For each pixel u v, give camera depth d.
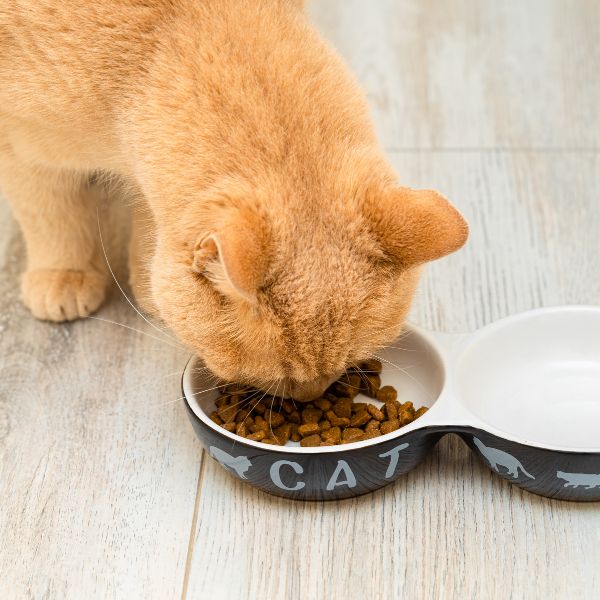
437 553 0.64
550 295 0.81
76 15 0.68
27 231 0.81
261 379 0.64
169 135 0.65
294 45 0.67
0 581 0.64
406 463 0.65
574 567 0.63
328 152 0.63
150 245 0.75
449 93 1.01
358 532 0.65
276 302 0.60
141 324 0.80
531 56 1.05
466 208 0.89
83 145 0.73
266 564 0.64
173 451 0.71
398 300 0.64
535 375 0.71
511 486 0.67
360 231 0.61
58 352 0.78
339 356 0.62
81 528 0.66
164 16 0.68
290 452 0.63
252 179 0.62
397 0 1.14
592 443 0.67
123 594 0.63
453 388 0.66
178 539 0.65
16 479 0.69
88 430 0.72
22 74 0.70
